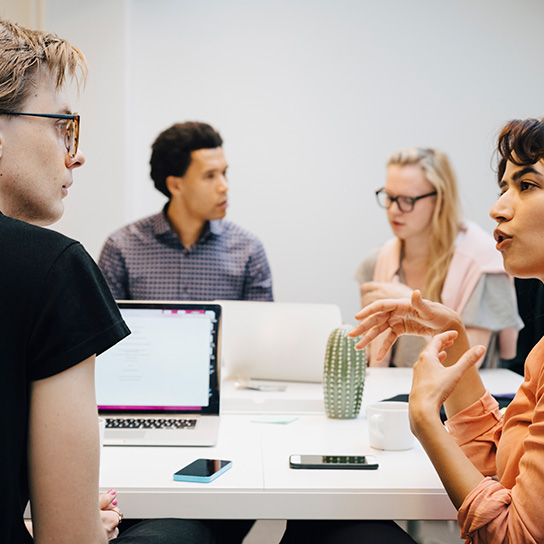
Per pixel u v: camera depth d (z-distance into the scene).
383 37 4.09
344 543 1.17
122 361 1.59
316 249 4.14
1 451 0.72
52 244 0.76
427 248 2.81
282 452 1.37
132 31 4.00
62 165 0.89
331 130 4.11
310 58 4.09
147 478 1.19
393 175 2.80
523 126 1.04
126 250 3.08
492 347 2.60
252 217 4.12
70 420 0.74
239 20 4.05
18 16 3.69
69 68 0.90
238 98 4.08
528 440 0.94
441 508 1.13
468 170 4.15
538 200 1.04
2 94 0.82
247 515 1.13
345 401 1.66
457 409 1.31
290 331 2.12
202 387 1.59
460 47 4.11
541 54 4.12
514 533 0.93
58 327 0.74
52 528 0.75
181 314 1.61
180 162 2.97
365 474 1.22
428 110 4.13
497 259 2.61
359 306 4.16
